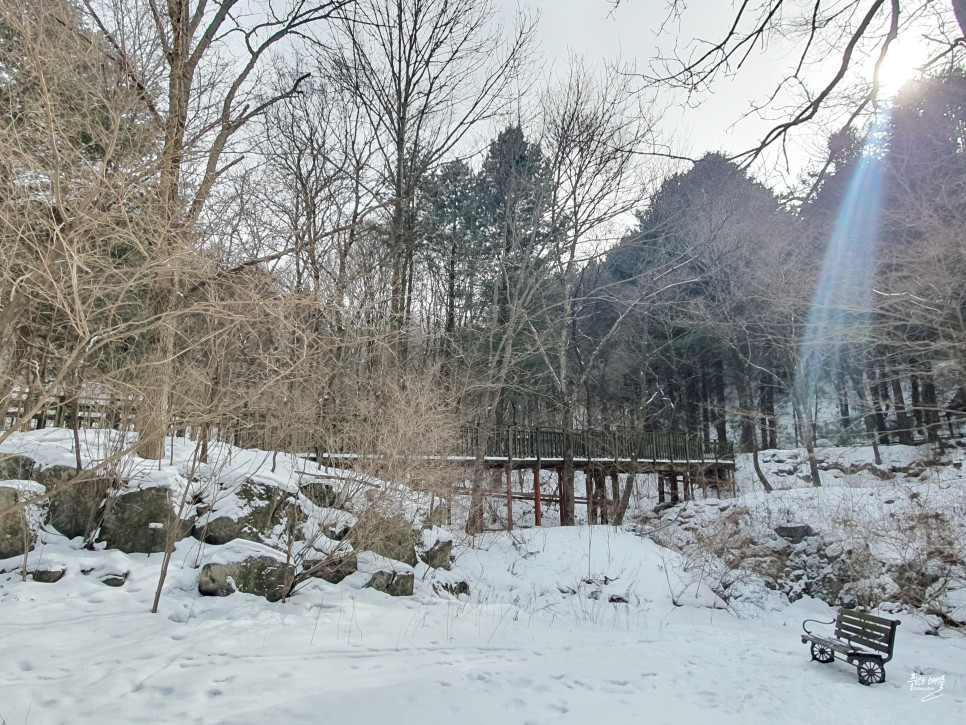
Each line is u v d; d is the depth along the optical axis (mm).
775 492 17891
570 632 9641
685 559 15180
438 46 18016
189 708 4688
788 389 25172
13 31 4445
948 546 12734
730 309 23750
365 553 10445
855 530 14109
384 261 14875
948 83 7828
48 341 5473
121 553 8125
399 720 4762
